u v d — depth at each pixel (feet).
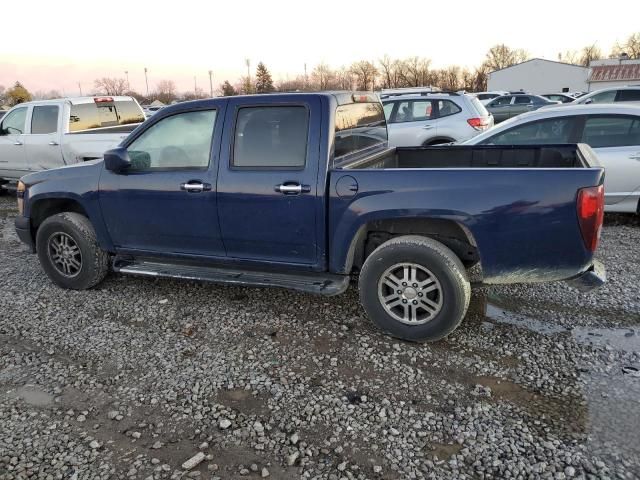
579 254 10.95
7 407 10.35
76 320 14.29
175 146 14.12
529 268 11.35
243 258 13.91
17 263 19.65
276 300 15.28
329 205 12.42
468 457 8.69
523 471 8.32
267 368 11.59
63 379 11.34
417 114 33.60
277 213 12.92
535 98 73.72
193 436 9.40
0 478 8.39
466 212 11.34
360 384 10.88
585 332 12.83
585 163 12.59
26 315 14.66
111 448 9.11
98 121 32.89
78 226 15.72
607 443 8.88
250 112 13.08
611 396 10.20
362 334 13.07
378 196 11.92
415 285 12.19
